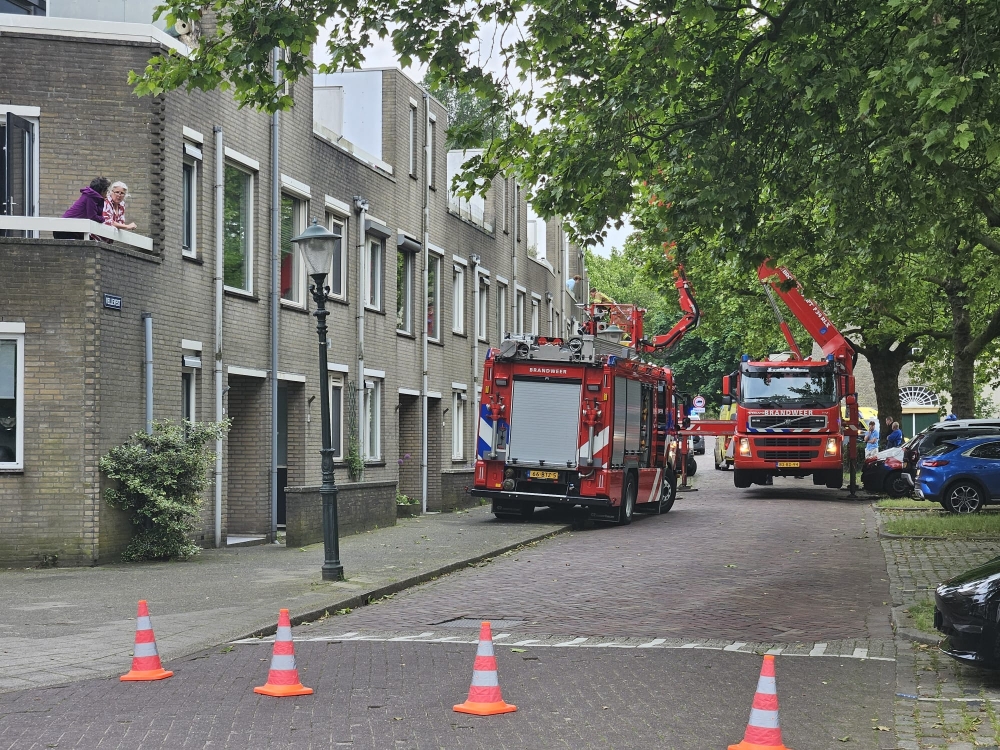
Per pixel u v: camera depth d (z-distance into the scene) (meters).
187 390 19.98
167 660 10.23
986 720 8.28
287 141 23.50
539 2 13.62
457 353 34.41
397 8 13.73
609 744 7.48
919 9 12.09
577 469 24.42
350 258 26.58
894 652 11.02
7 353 16.70
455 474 30.66
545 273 46.19
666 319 92.06
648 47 13.95
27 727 7.75
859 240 15.52
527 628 12.48
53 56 18.22
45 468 16.67
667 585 15.79
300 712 8.26
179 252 19.31
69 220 16.84
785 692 9.20
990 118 12.94
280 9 13.29
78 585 14.78
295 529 20.09
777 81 14.45
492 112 15.19
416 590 15.56
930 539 21.09
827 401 34.31
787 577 16.53
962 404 32.47
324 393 15.82
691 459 44.66
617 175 14.98
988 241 20.28
